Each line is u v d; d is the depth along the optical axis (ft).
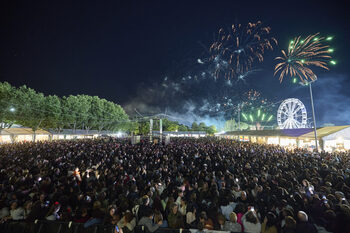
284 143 102.27
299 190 20.25
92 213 14.76
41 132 149.07
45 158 47.83
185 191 22.20
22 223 14.11
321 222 15.20
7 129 122.31
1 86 103.19
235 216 14.30
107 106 221.05
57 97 144.77
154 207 17.53
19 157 47.03
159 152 55.52
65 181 24.50
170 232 13.26
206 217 13.74
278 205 16.66
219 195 19.36
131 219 13.97
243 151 56.65
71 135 181.06
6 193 19.31
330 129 79.46
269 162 38.32
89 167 35.42
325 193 20.15
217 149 61.93
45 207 16.58
